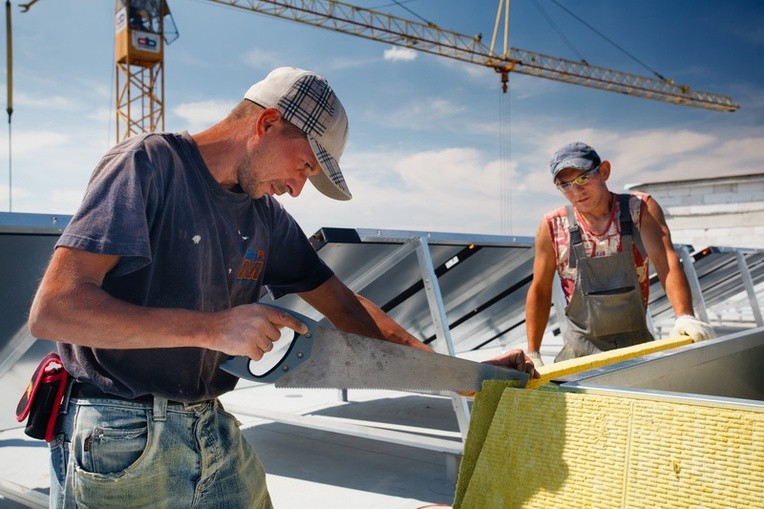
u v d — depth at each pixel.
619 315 2.95
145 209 1.23
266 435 4.48
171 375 1.37
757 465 1.00
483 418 1.36
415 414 4.95
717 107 55.88
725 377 2.01
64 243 1.14
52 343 2.98
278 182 1.44
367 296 3.87
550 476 1.21
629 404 1.15
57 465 1.37
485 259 4.04
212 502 1.47
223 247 1.45
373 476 3.57
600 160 2.86
